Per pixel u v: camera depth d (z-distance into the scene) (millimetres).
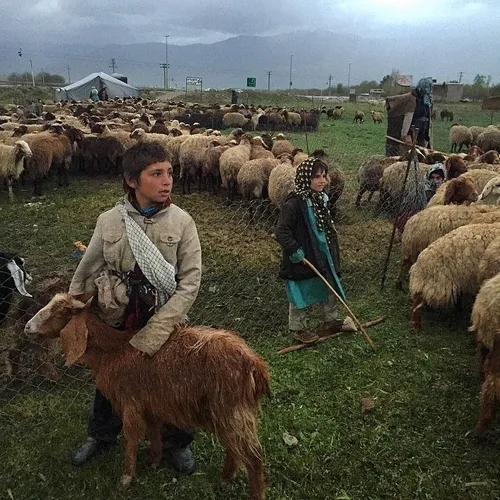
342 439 2570
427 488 2268
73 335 1970
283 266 3305
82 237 5699
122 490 2250
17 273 3111
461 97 42781
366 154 12555
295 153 8031
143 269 1936
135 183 1890
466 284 3479
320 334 3596
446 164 6234
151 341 1964
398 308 4012
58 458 2424
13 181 8359
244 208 7121
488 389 2443
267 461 2430
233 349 1993
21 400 2898
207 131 10969
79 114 18047
